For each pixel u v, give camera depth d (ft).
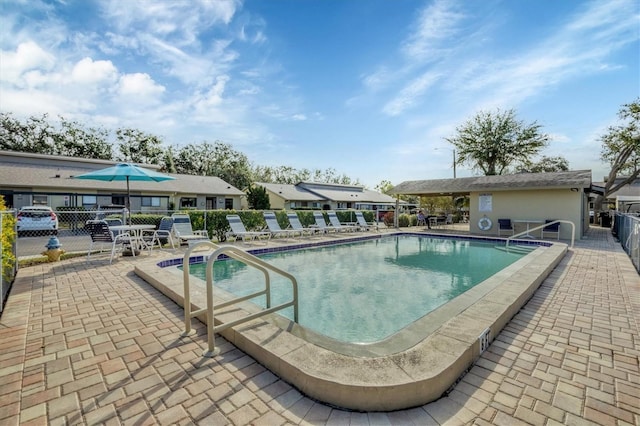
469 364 8.68
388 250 36.06
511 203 47.57
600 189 56.95
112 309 12.84
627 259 25.85
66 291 15.38
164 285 14.88
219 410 6.70
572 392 7.55
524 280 15.74
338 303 17.26
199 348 9.46
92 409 6.66
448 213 76.89
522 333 10.96
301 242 35.94
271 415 6.60
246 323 10.36
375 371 7.32
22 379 7.73
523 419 6.60
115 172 25.34
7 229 15.38
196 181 90.74
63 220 54.19
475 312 11.16
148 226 26.22
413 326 10.82
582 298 15.02
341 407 6.91
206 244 10.96
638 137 62.80
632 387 7.76
